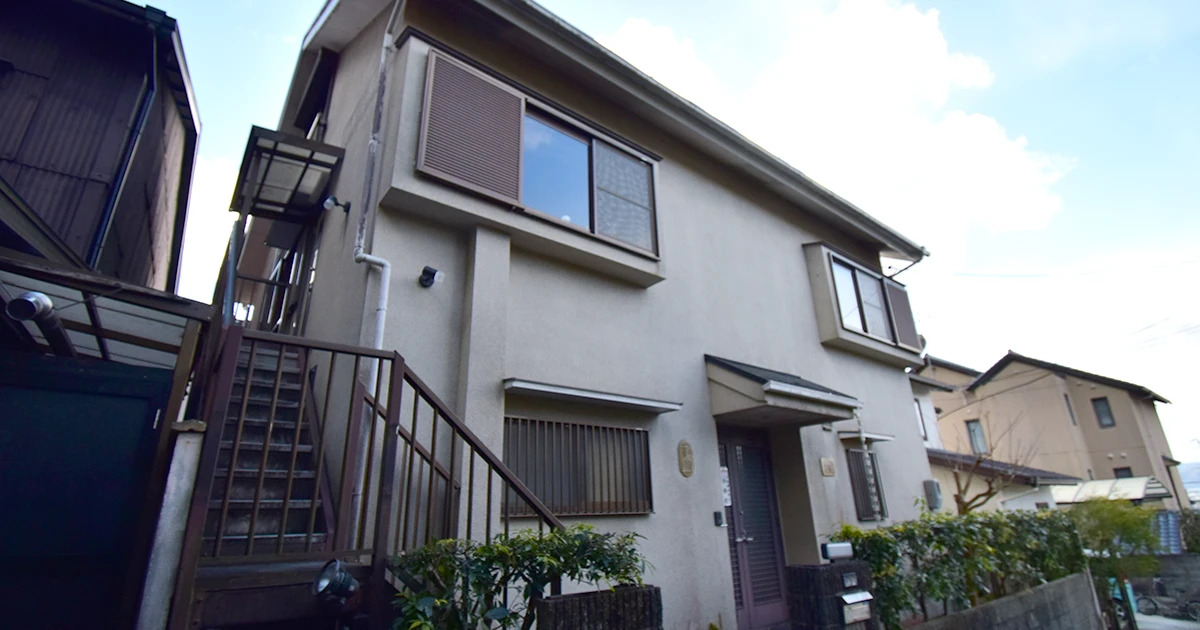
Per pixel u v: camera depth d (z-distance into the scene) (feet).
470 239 16.48
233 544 10.63
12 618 8.21
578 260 18.56
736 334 23.27
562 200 18.65
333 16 22.34
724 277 23.94
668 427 19.20
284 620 8.63
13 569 8.37
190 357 9.57
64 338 9.66
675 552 17.75
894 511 27.17
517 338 16.40
